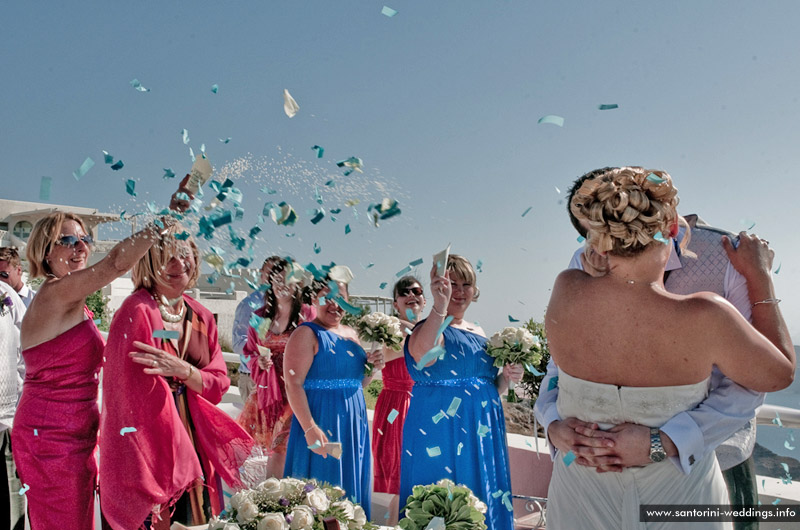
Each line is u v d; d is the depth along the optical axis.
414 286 4.11
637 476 1.64
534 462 4.11
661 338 1.57
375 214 2.08
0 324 3.43
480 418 3.38
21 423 2.84
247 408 4.36
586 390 1.70
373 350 3.75
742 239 1.97
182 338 3.14
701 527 1.60
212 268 2.36
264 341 4.29
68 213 3.05
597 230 1.58
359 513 2.35
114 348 2.85
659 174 1.61
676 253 2.09
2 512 3.34
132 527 2.72
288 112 2.12
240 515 2.14
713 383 1.81
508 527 3.37
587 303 1.68
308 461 3.38
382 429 4.22
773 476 3.04
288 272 2.48
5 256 4.59
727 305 1.55
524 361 3.46
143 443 2.79
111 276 2.73
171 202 2.62
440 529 2.24
